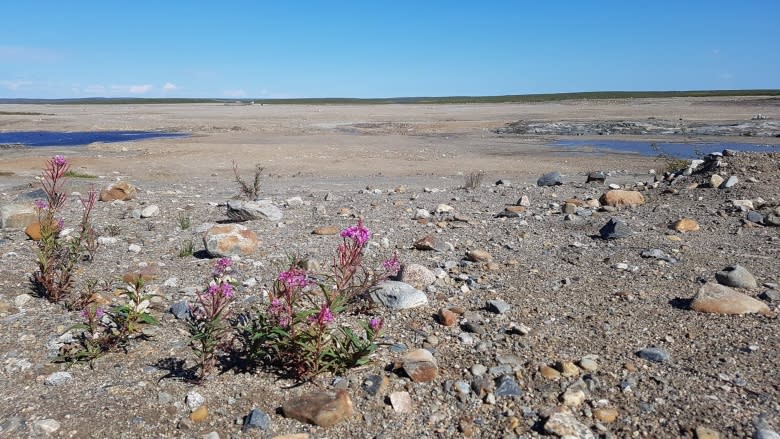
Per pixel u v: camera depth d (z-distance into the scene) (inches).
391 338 177.8
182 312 197.2
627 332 177.3
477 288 224.1
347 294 192.4
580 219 349.7
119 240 313.0
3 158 991.6
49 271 213.9
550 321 188.1
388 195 506.0
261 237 316.5
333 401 136.3
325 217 381.7
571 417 130.3
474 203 438.0
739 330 175.2
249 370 156.8
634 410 135.0
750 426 125.5
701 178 445.7
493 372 153.9
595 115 2244.1
